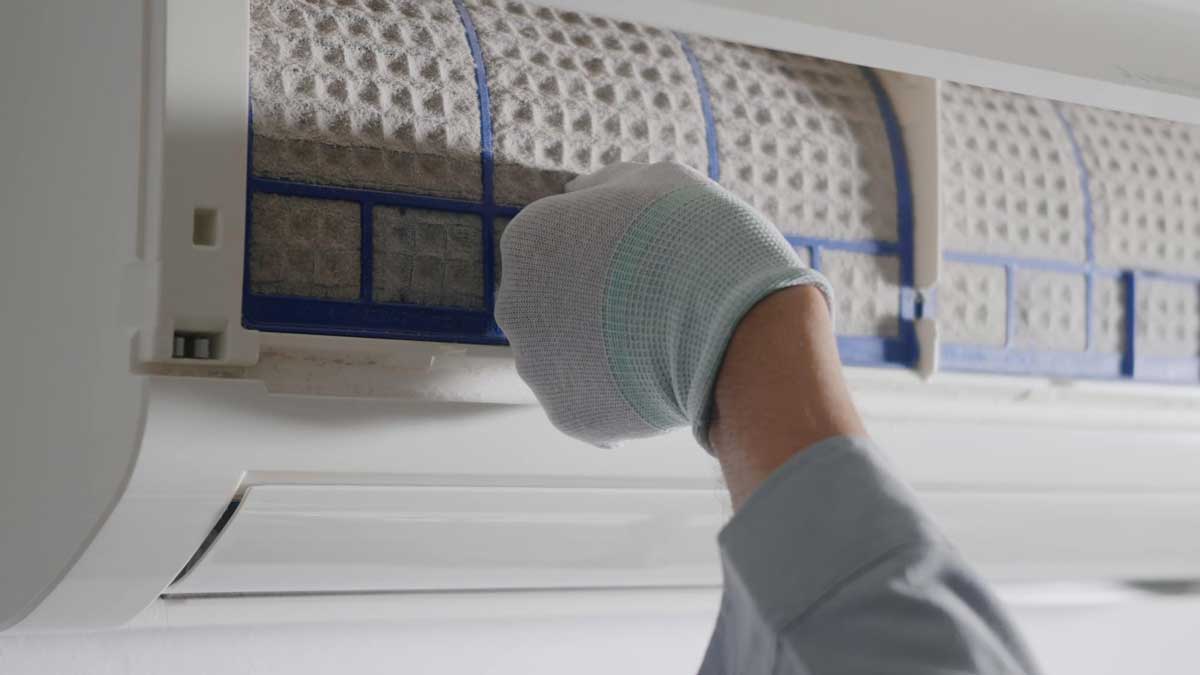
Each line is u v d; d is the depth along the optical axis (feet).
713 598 3.14
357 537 2.39
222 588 2.48
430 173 2.28
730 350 1.53
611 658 3.32
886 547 1.32
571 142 2.43
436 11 2.42
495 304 2.10
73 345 2.21
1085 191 3.13
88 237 2.16
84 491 2.13
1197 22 2.13
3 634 2.64
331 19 2.26
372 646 3.05
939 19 1.89
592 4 1.72
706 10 1.72
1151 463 3.15
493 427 2.29
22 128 2.49
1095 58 1.99
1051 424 2.96
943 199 2.88
